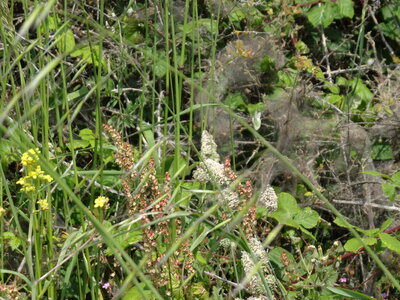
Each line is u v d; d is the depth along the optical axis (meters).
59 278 2.06
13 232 1.96
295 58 2.96
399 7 3.45
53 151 2.29
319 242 2.71
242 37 3.15
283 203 2.34
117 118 2.82
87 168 2.64
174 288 1.82
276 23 3.07
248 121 2.99
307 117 2.95
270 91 3.04
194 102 2.96
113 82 2.88
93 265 2.03
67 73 2.68
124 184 1.81
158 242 1.84
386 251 2.37
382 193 2.83
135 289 1.84
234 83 3.05
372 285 2.37
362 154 2.94
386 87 3.16
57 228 2.14
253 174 2.71
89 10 3.06
